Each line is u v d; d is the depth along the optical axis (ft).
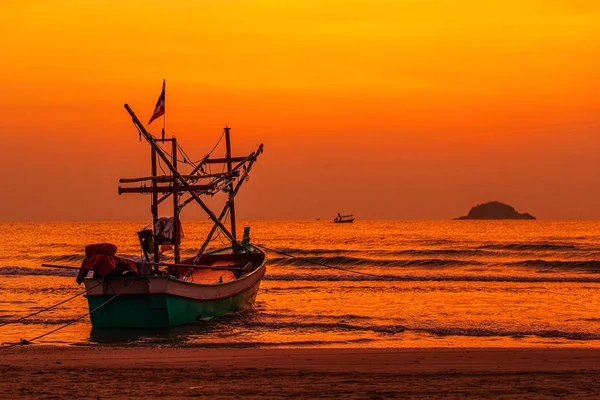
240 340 107.14
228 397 58.08
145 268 119.14
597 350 89.61
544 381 65.36
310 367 76.79
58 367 76.18
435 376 69.10
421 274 240.94
